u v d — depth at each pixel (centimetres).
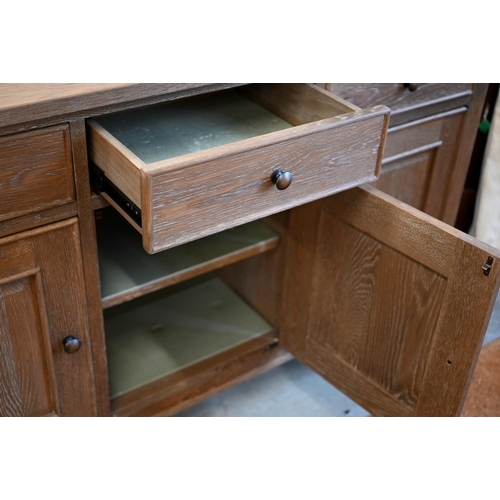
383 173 151
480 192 167
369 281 122
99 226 143
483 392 146
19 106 90
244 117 127
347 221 121
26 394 119
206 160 93
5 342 111
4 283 104
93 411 129
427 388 118
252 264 155
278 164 101
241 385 159
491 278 99
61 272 109
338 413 153
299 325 145
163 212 93
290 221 135
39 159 97
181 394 140
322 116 117
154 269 131
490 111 169
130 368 143
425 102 145
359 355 131
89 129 100
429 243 107
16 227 101
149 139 118
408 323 117
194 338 152
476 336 105
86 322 118
